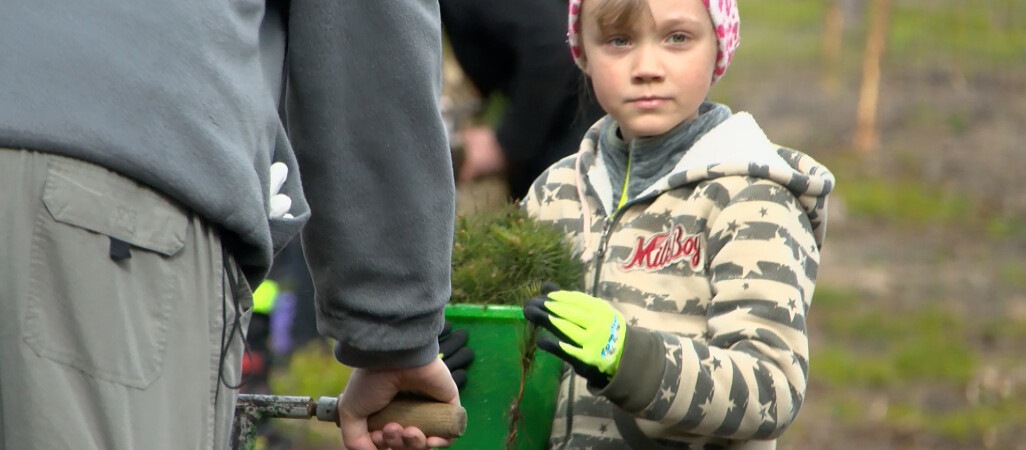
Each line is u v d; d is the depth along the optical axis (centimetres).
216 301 292
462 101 671
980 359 1358
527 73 649
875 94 2567
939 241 1892
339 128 322
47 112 270
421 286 328
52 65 274
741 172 403
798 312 386
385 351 332
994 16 3494
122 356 272
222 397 300
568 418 414
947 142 2459
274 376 838
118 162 273
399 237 325
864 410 1177
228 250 299
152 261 278
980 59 3088
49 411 267
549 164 662
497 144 668
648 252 413
